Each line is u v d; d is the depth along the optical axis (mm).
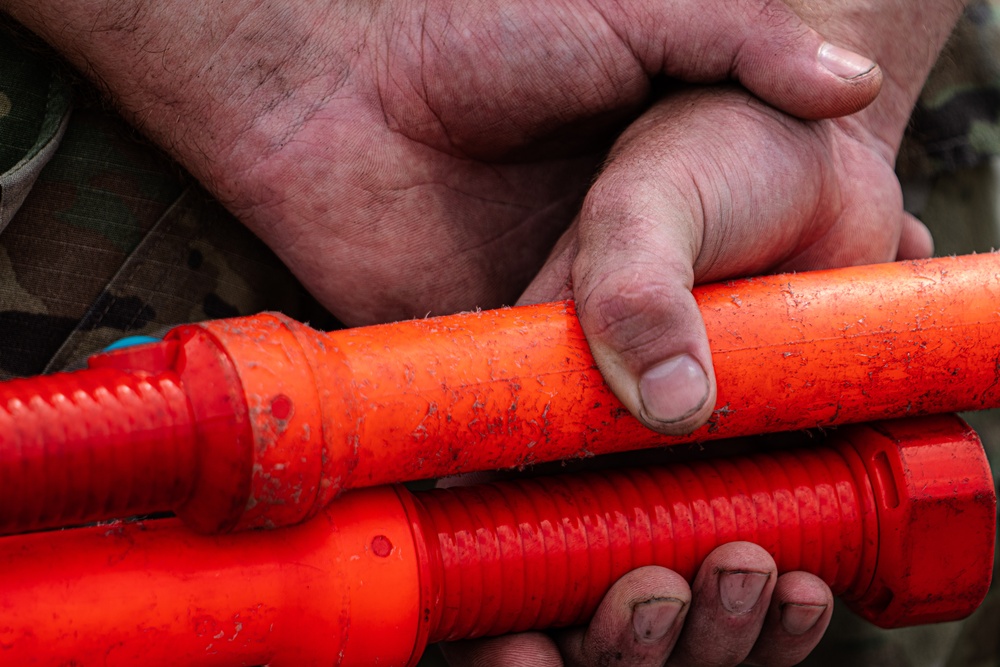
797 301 895
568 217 1310
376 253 1239
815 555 960
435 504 896
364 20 1159
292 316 1384
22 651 680
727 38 1058
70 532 743
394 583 785
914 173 1669
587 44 1099
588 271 873
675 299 806
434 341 828
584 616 942
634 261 832
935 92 1645
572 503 918
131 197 1247
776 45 1035
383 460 792
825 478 964
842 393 897
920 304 907
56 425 665
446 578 865
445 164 1225
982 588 958
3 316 1181
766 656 1000
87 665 700
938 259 955
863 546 963
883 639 1626
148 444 686
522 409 832
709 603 921
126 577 718
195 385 701
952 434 960
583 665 961
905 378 903
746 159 1002
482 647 953
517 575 886
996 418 1675
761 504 948
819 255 1157
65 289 1212
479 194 1255
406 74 1158
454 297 1279
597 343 830
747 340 871
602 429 862
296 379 722
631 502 930
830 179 1097
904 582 944
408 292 1269
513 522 892
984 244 1730
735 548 912
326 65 1172
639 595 888
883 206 1199
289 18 1152
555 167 1272
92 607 702
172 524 768
